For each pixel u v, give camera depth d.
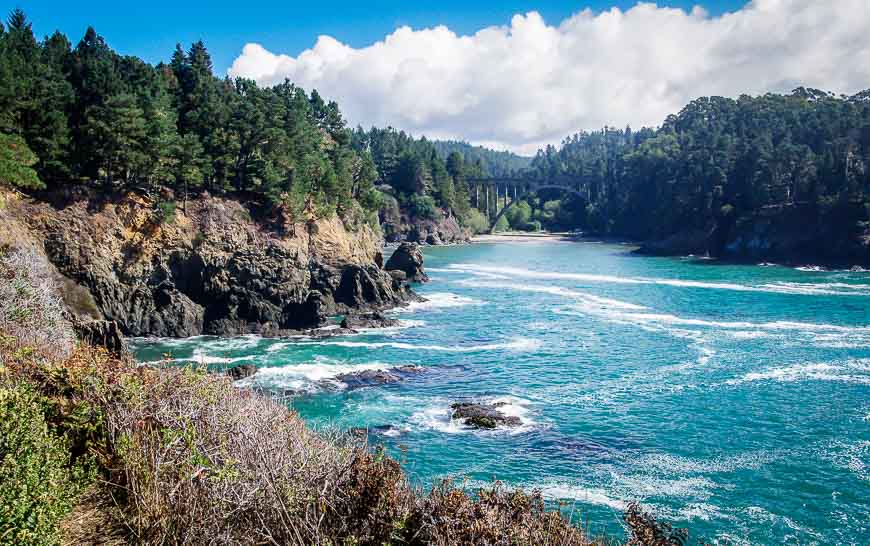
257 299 63.50
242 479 10.88
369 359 50.31
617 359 49.66
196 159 63.56
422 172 192.38
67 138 58.00
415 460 30.28
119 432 12.96
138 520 10.81
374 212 123.56
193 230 62.44
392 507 11.15
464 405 37.81
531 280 100.88
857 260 109.75
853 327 59.38
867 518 25.20
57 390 14.63
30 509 9.95
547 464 30.08
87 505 11.99
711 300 76.75
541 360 49.69
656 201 192.12
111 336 40.03
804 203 124.75
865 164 126.81
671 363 48.09
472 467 29.58
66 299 51.28
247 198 70.31
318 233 75.56
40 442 11.15
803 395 39.75
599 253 152.00
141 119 59.81
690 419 35.97
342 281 75.38
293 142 79.44
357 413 37.06
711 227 144.25
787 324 61.47
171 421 12.54
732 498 26.81
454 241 190.12
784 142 155.38
